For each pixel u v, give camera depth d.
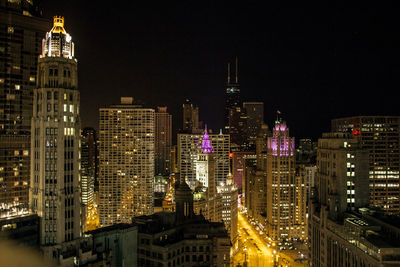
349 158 192.75
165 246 162.62
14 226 136.12
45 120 145.38
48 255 137.62
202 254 175.62
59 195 142.50
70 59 152.25
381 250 131.88
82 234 154.88
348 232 163.50
